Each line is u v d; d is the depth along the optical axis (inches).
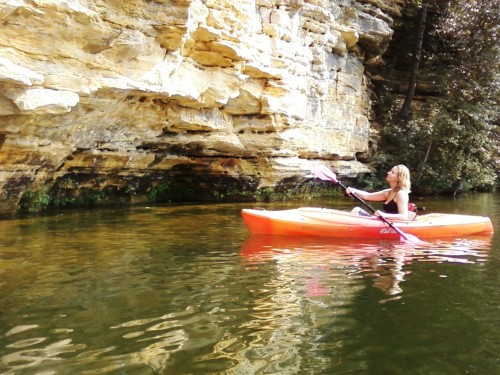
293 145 492.7
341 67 575.5
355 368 99.1
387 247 235.6
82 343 109.4
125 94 304.2
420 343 112.3
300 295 149.0
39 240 240.2
